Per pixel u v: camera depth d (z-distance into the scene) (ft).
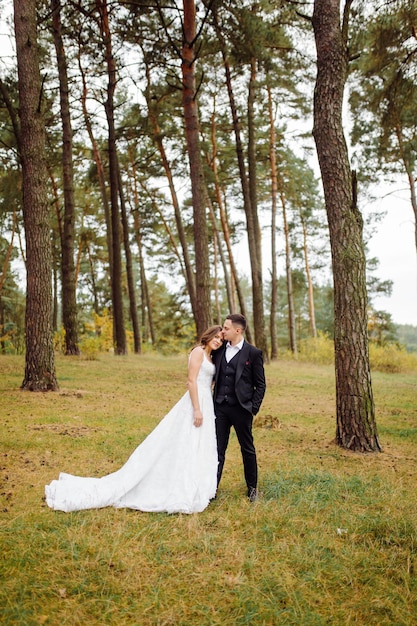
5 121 55.83
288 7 39.68
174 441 15.81
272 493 16.42
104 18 55.93
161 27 50.60
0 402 28.78
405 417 31.78
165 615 9.90
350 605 10.43
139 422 26.32
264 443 23.80
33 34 33.58
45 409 27.78
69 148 57.93
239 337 16.58
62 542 12.42
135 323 79.10
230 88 64.39
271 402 36.73
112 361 58.59
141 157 86.84
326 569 11.76
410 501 15.94
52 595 10.47
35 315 33.37
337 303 23.13
